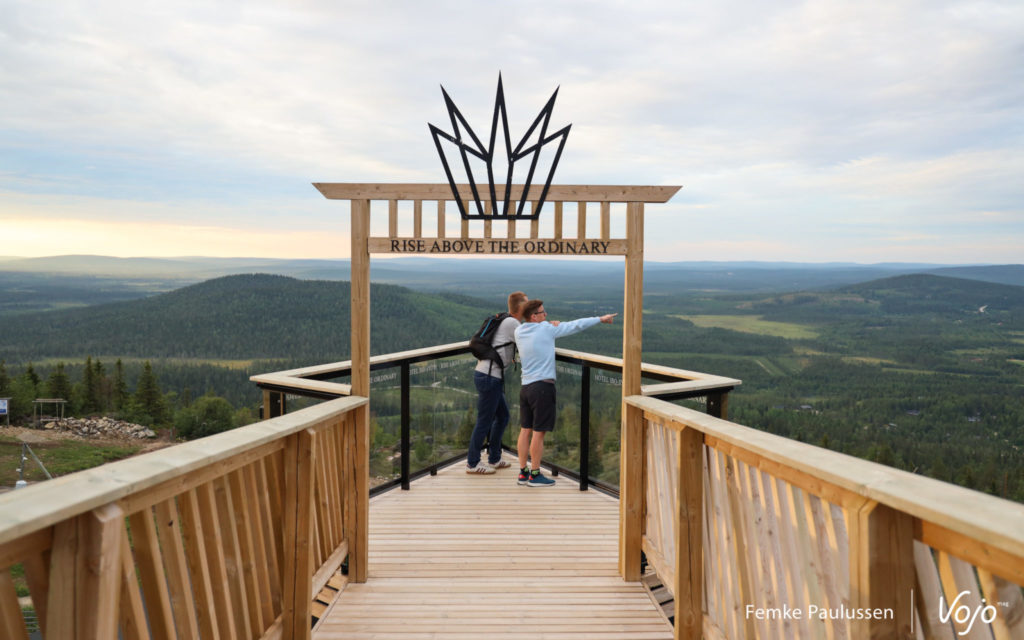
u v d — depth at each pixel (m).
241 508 2.21
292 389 3.74
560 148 3.28
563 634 2.85
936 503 1.20
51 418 55.88
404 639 2.79
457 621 2.96
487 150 3.29
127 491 1.42
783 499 1.96
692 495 2.66
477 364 5.45
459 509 4.56
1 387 57.06
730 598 2.43
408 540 3.98
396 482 5.00
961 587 1.27
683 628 2.68
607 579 3.45
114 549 1.37
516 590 3.30
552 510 4.55
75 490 1.34
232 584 2.12
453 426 5.70
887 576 1.40
